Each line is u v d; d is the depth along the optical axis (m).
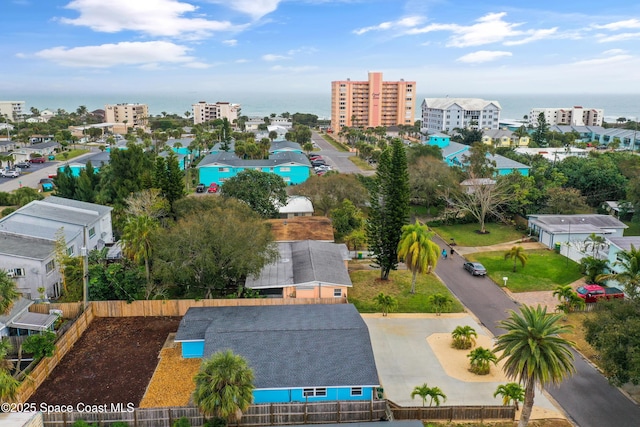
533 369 20.86
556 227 54.12
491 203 61.59
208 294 38.81
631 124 168.25
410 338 33.59
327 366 26.33
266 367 26.12
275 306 34.97
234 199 49.38
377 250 43.69
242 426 24.08
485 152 76.06
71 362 30.48
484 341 33.19
